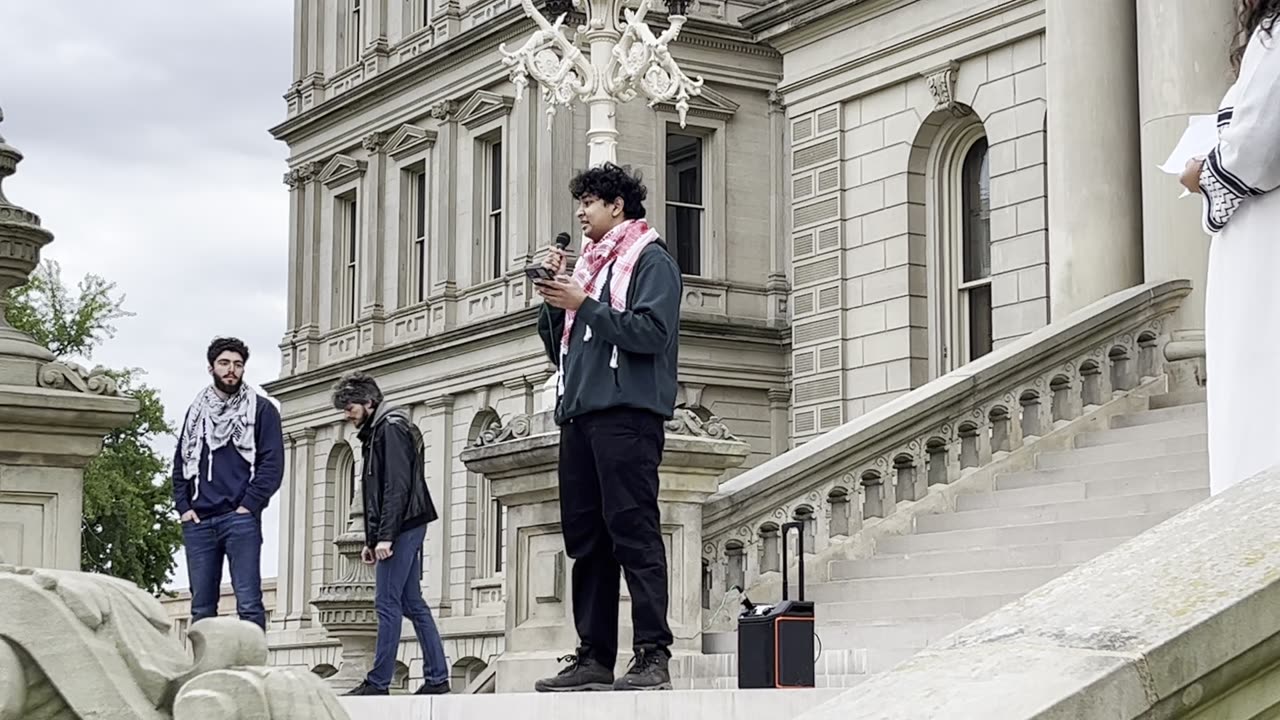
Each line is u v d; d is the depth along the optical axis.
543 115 42.78
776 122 44.56
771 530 12.00
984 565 11.74
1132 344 14.59
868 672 9.91
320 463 51.94
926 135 28.02
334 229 51.75
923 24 27.73
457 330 44.53
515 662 10.59
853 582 12.08
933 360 27.91
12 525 9.18
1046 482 13.12
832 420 29.11
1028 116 26.00
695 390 42.41
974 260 27.95
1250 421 4.38
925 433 13.18
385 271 49.19
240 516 11.44
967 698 2.50
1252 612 2.65
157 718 4.10
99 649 4.04
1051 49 16.97
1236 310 4.43
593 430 8.00
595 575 8.32
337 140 51.31
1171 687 2.55
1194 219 15.01
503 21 43.38
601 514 8.28
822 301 29.50
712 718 7.44
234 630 4.23
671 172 43.62
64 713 4.07
